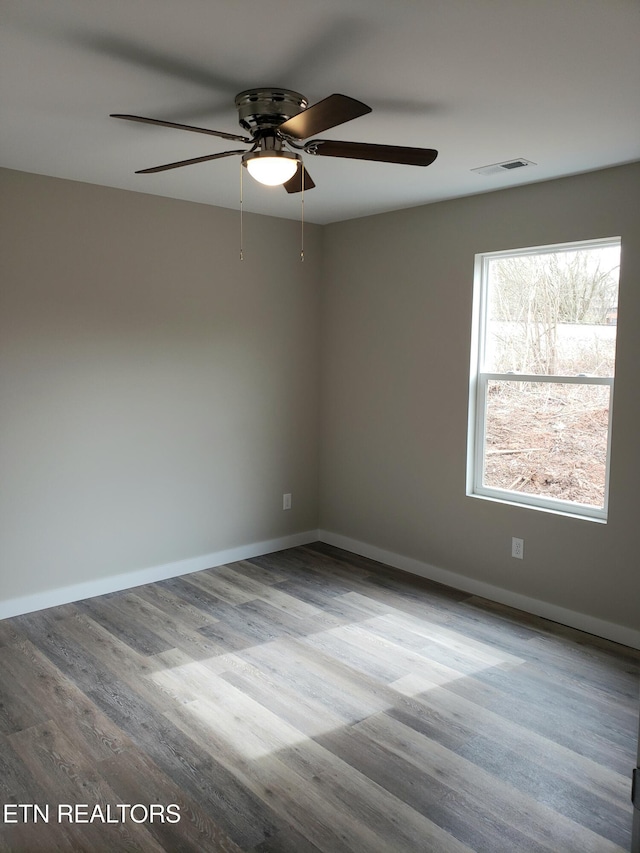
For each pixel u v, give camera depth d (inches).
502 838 85.6
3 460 147.3
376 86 93.6
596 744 105.7
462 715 113.4
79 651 134.9
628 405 137.1
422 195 161.2
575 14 72.7
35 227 147.1
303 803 91.5
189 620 150.9
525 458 160.4
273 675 126.3
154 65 87.7
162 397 171.8
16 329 146.6
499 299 162.4
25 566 152.6
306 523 209.9
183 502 179.0
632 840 81.5
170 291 170.4
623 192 134.4
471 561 169.2
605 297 144.3
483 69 87.6
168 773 97.5
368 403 192.1
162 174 145.6
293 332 198.2
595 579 145.0
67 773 97.3
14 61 86.8
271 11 73.0
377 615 154.9
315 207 176.1
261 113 96.3
